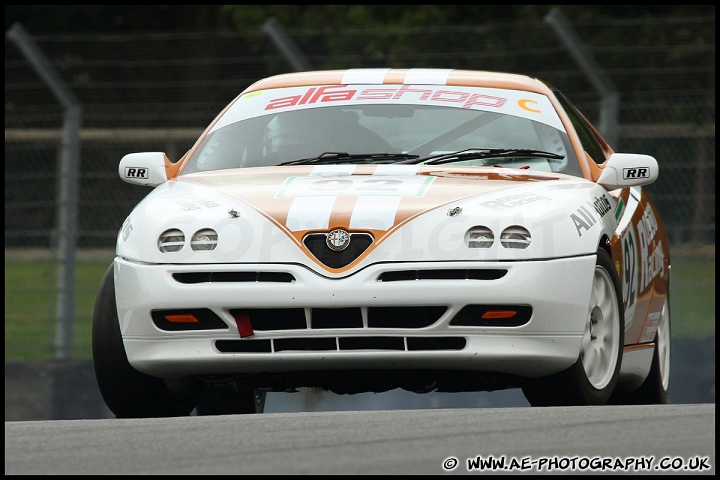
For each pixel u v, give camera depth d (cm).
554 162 2056
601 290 1878
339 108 2158
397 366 1756
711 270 3931
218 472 1151
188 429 1439
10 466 1214
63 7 11162
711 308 4400
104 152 5056
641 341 2216
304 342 1747
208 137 2175
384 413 1569
